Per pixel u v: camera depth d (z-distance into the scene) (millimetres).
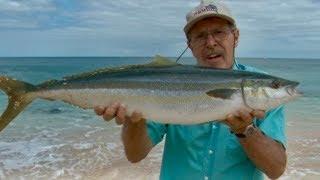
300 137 3320
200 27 1009
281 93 945
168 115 933
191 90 924
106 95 952
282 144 959
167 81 933
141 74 948
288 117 4336
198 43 1024
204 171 954
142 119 955
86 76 981
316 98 5988
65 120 4215
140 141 988
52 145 3084
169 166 988
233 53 1049
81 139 3291
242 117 906
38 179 2340
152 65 958
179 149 978
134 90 937
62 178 2352
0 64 25375
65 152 2873
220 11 991
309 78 11844
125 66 966
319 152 2824
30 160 2684
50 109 4922
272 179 970
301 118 4273
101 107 951
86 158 2723
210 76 928
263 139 909
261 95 929
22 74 14211
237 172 948
